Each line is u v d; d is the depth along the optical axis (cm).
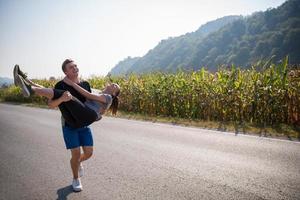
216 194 459
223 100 1180
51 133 1016
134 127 1055
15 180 557
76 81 445
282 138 814
